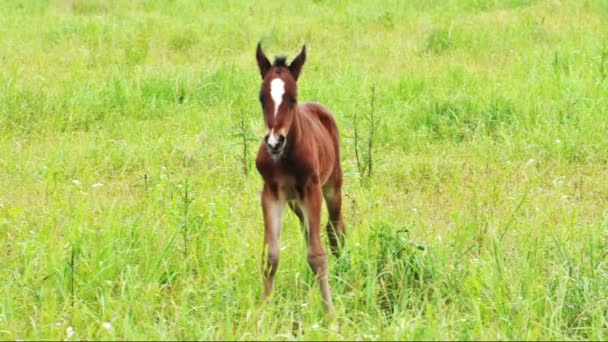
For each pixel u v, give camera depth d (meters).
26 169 11.88
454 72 16.30
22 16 22.89
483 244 9.02
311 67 17.62
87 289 8.07
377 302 8.20
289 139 7.76
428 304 7.60
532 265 8.48
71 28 20.75
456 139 13.31
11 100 14.48
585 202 10.75
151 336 7.18
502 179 11.39
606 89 14.52
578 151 12.41
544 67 16.36
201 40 20.14
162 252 8.43
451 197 10.83
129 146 12.87
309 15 23.23
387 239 8.58
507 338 7.11
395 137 13.13
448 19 21.64
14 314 7.66
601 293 8.02
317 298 7.80
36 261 8.55
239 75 16.30
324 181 8.65
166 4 24.59
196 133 13.65
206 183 11.12
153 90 15.56
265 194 8.09
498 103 13.94
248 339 7.19
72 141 13.27
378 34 20.64
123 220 9.84
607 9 21.23
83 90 15.49
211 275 8.37
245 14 23.27
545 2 22.50
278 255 8.00
